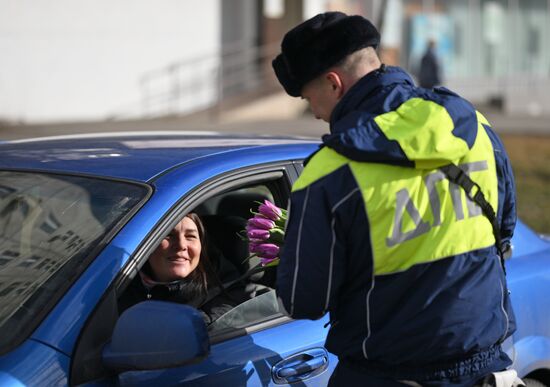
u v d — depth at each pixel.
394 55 34.88
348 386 3.76
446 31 37.00
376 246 3.52
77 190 4.38
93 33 28.30
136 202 4.18
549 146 23.62
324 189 3.52
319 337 4.54
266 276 5.24
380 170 3.53
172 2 29.70
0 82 26.88
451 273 3.59
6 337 3.65
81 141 5.38
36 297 3.80
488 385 3.74
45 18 27.42
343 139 3.50
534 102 37.84
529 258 5.80
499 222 3.96
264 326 4.46
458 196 3.65
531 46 39.88
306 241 3.54
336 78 3.76
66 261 3.95
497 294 3.75
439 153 3.55
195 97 30.56
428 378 3.64
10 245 4.22
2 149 5.24
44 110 27.69
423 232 3.57
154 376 3.82
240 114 30.00
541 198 18.09
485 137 3.85
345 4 33.16
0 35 26.72
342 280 3.60
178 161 4.58
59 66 27.83
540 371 5.67
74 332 3.63
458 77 37.75
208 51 30.67
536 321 5.54
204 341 3.59
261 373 4.20
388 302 3.58
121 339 3.56
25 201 4.44
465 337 3.60
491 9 38.44
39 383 3.46
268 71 31.62
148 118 29.05
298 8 32.28
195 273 4.86
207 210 6.40
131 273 3.90
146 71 29.44
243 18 31.38
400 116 3.61
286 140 5.47
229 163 4.65
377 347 3.62
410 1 35.59
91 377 3.61
